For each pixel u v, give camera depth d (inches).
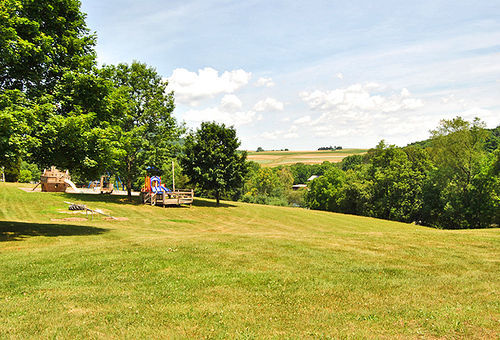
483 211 1755.7
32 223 757.9
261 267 419.5
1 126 467.8
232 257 467.8
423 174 2333.9
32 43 555.8
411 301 311.0
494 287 359.6
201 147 1590.8
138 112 1514.5
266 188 4067.4
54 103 634.2
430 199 2117.4
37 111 547.8
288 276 382.9
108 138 670.5
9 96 521.3
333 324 255.3
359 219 1974.7
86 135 600.1
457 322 256.8
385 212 2455.7
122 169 1503.4
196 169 1545.3
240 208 1766.7
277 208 2089.1
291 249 531.5
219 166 1590.8
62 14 674.8
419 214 2309.3
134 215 1183.6
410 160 2508.6
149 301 298.0
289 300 308.3
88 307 280.4
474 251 544.4
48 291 319.0
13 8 509.0
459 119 1882.4
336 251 528.4
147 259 442.3
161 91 1598.2
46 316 258.2
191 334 232.4
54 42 644.7
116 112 769.6
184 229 1001.5
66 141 583.5
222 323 252.7
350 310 286.7
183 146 1619.1
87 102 677.3
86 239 608.1
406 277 393.7
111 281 353.7
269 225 1318.9
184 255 469.4
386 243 608.1
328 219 1756.9
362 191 2559.1
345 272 408.2
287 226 1344.7
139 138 1395.2
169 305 289.0
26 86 609.3
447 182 1952.5
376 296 325.4
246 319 261.7
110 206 1310.3
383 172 2488.9
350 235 704.4
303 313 278.2
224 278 369.4
